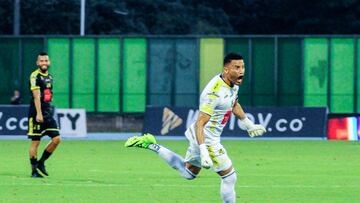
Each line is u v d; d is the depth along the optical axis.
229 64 31.88
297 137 86.06
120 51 109.50
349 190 42.22
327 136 86.38
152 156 64.00
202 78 108.38
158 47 109.12
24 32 163.75
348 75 106.81
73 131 88.69
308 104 107.31
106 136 95.38
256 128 34.12
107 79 109.75
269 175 49.69
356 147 74.88
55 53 110.00
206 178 47.16
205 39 108.25
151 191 41.19
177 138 87.31
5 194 39.78
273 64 107.25
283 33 188.50
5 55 110.38
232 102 32.34
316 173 51.09
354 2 179.38
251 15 190.88
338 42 106.69
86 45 109.81
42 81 46.28
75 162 58.00
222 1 191.62
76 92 110.06
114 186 43.19
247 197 39.41
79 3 167.12
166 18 179.00
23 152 66.88
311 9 183.50
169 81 109.19
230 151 69.50
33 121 46.69
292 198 39.06
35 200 37.84
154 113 86.81
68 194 39.94
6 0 165.00
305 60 106.88
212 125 32.38
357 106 106.81
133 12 178.00
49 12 165.00
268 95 107.50
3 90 110.75
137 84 109.50
